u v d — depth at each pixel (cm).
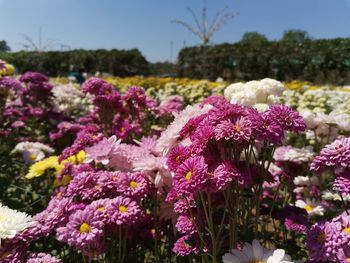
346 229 34
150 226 48
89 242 37
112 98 85
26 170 83
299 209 51
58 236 39
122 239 47
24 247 39
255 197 40
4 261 37
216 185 31
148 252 52
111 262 43
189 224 39
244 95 57
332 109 130
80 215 37
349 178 36
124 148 50
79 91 148
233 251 34
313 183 65
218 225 41
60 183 56
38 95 123
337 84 398
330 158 36
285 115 36
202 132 33
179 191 31
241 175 33
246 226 43
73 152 61
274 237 51
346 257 32
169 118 105
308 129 67
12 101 134
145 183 42
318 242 33
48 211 44
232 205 38
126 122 82
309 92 157
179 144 38
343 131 68
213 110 36
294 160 59
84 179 44
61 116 122
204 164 31
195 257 47
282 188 71
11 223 37
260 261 34
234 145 34
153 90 197
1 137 105
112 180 43
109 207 39
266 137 33
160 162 42
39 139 117
